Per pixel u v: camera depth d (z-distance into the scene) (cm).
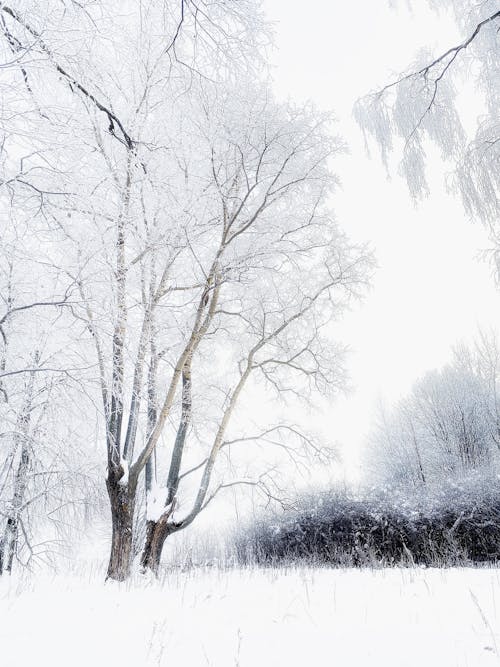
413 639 311
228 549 1491
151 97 751
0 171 466
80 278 625
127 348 726
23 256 592
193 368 1089
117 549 723
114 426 763
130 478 766
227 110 821
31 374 837
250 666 275
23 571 813
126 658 294
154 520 855
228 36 431
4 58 417
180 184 841
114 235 688
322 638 329
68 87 456
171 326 923
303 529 1288
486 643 288
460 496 1138
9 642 327
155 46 703
